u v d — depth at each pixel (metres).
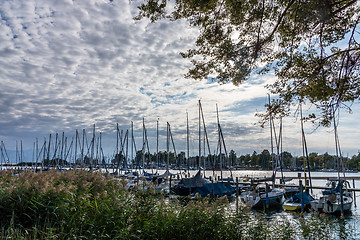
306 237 7.61
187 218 6.43
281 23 7.52
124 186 7.84
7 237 4.41
